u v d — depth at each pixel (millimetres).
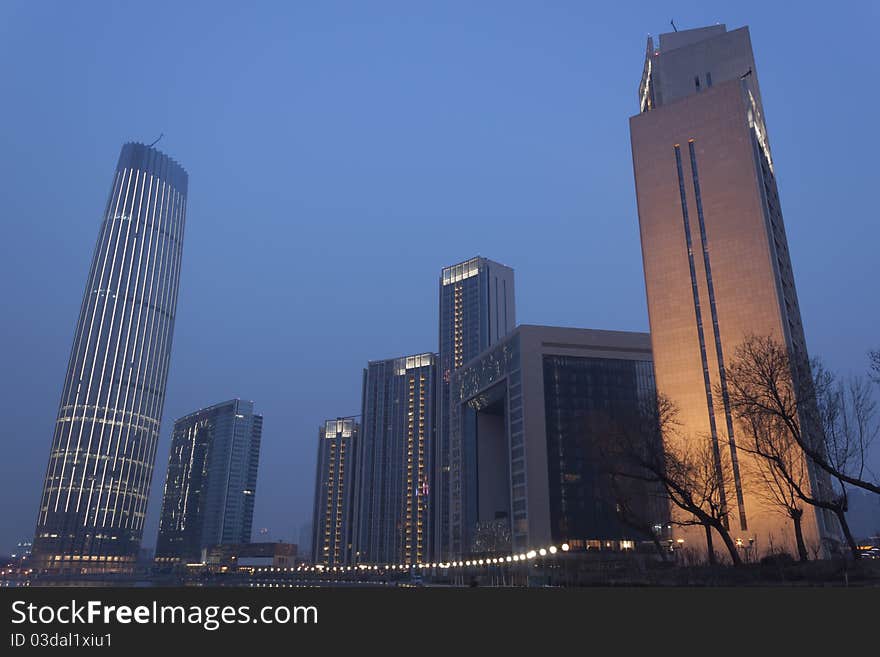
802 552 56969
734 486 108875
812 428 54469
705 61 155250
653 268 139875
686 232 138625
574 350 194500
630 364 196000
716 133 140500
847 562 48562
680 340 133125
